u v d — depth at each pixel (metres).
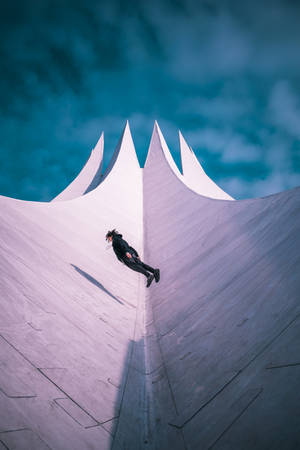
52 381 1.89
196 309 3.73
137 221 12.73
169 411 2.09
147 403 2.31
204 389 2.11
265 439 1.37
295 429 1.30
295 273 2.66
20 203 5.98
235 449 1.44
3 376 1.63
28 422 1.43
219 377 2.13
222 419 1.69
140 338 3.67
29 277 3.21
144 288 6.21
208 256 5.39
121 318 3.98
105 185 14.13
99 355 2.64
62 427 1.56
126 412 2.06
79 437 1.56
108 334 3.22
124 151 21.86
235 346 2.38
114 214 11.52
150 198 15.92
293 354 1.77
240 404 1.72
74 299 3.60
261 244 3.96
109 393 2.16
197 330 3.16
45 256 4.36
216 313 3.23
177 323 3.70
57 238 5.79
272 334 2.16
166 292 5.17
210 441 1.58
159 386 2.50
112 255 7.35
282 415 1.43
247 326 2.53
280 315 2.30
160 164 20.89
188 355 2.76
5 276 2.76
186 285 4.86
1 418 1.34
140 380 2.65
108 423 1.83
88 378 2.19
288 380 1.61
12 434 1.29
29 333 2.24
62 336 2.54
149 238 10.20
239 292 3.27
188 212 9.84
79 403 1.86
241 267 3.88
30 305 2.65
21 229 4.62
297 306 2.22
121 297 4.97
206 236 6.55
